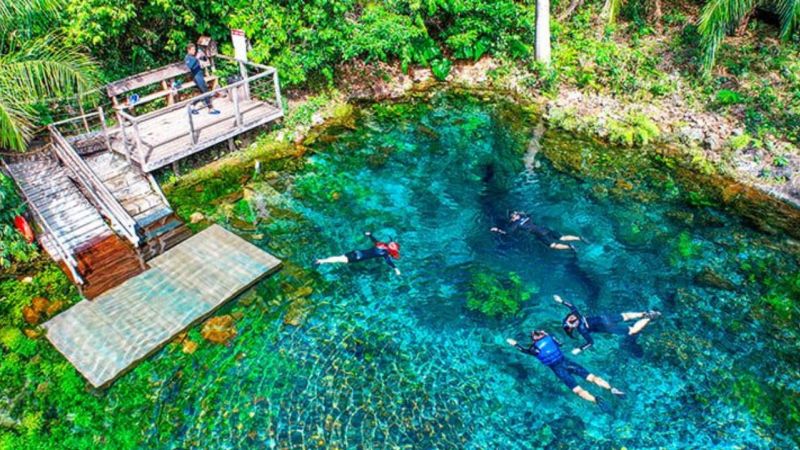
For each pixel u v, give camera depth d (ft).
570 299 33.83
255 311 33.14
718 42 49.93
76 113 46.50
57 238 33.88
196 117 46.68
